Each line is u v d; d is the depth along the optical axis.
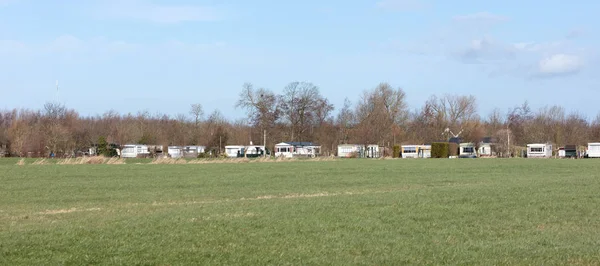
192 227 19.19
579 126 139.62
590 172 55.19
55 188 37.97
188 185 40.84
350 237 17.66
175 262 14.36
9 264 13.94
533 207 24.34
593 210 23.28
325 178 48.31
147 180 45.09
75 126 118.44
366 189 37.66
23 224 20.84
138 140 130.50
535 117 149.00
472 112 149.75
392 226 19.72
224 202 28.84
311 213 22.80
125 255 15.00
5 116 124.19
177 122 151.88
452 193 30.75
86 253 15.14
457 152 129.38
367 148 131.25
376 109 142.38
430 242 16.89
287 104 145.62
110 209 26.47
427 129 148.62
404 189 37.12
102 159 74.50
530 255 14.84
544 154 120.19
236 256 15.01
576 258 14.36
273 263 14.30
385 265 14.12
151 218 21.50
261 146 129.50
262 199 30.33
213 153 127.62
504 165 71.31
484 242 16.78
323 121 146.50
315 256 15.09
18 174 50.91
